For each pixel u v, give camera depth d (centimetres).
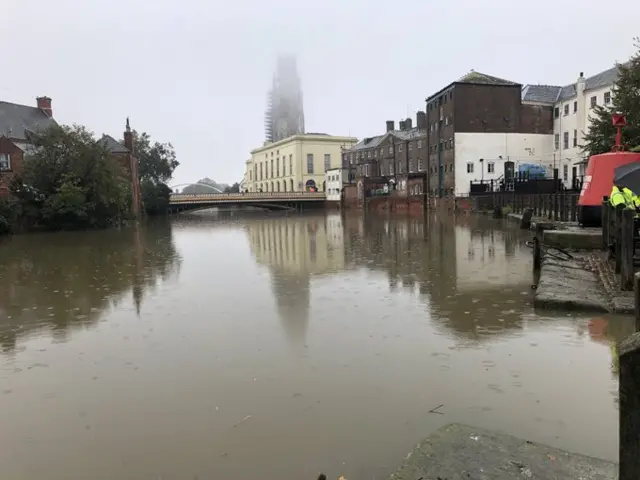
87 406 625
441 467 393
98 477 470
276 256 2064
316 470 465
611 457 461
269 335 895
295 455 492
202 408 607
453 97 5662
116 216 4762
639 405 248
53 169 4184
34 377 730
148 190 7819
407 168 7581
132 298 1265
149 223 5550
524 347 762
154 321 1028
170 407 614
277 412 587
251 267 1755
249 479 456
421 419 553
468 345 788
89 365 774
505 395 602
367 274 1502
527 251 1884
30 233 3847
